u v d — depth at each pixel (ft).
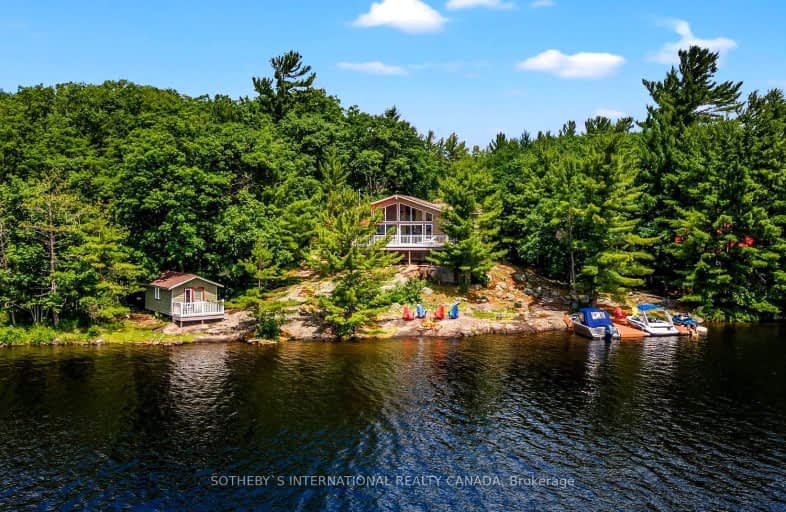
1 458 85.40
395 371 131.44
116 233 171.63
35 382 120.88
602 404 109.81
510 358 144.15
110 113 276.41
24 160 204.54
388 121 334.65
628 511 72.23
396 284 202.08
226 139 201.67
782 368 134.62
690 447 90.68
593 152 196.65
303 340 163.22
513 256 250.78
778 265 190.80
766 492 76.74
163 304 177.17
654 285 227.61
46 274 162.40
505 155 333.83
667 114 242.37
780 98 280.72
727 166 196.03
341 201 215.92
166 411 104.73
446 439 93.45
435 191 332.19
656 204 220.23
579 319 180.45
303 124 280.72
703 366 136.67
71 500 73.82
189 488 77.15
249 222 185.57
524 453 88.53
